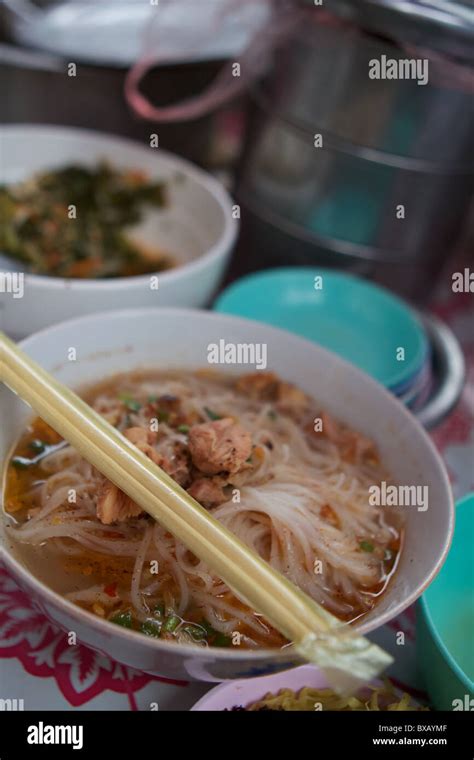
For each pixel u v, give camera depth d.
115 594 0.43
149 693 0.45
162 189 0.65
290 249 0.65
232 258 0.69
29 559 0.43
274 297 0.61
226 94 0.66
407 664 0.47
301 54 0.59
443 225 0.63
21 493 0.45
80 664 0.45
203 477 0.45
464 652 0.46
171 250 0.64
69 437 0.42
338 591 0.44
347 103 0.59
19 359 0.44
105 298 0.53
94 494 0.44
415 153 0.59
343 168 0.61
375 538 0.46
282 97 0.62
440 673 0.43
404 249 0.64
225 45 0.66
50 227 0.63
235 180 0.68
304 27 0.58
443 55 0.55
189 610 0.43
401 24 0.53
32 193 0.64
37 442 0.47
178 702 0.45
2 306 0.53
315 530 0.45
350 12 0.55
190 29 0.66
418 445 0.48
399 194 0.61
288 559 0.44
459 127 0.59
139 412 0.49
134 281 0.53
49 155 0.65
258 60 0.64
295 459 0.49
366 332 0.61
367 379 0.50
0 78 0.66
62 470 0.46
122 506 0.43
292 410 0.51
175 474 0.45
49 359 0.49
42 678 0.45
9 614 0.46
